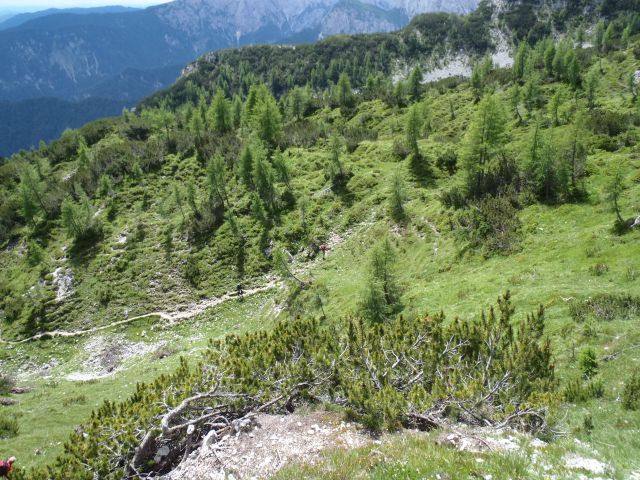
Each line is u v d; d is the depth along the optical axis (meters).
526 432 11.80
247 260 66.69
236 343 18.62
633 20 191.12
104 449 11.63
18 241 87.81
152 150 100.62
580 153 44.62
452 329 17.31
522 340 16.25
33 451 22.23
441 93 135.50
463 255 40.31
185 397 13.48
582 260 30.41
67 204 77.75
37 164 122.81
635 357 17.20
